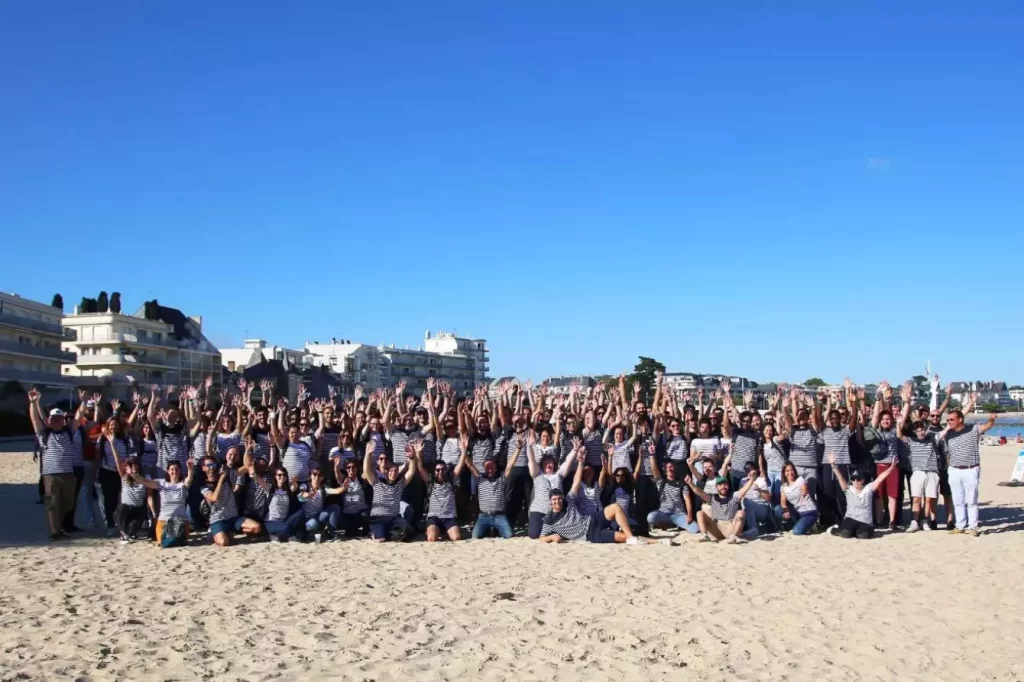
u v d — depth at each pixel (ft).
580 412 53.11
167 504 40.63
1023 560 36.37
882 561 36.37
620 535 41.93
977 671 22.35
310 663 22.44
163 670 21.83
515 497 45.68
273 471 43.60
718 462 46.96
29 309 224.12
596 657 23.21
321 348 457.27
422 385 505.25
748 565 35.65
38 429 42.55
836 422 45.52
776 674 21.98
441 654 23.32
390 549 39.70
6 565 35.01
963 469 44.21
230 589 30.83
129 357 248.73
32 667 21.90
